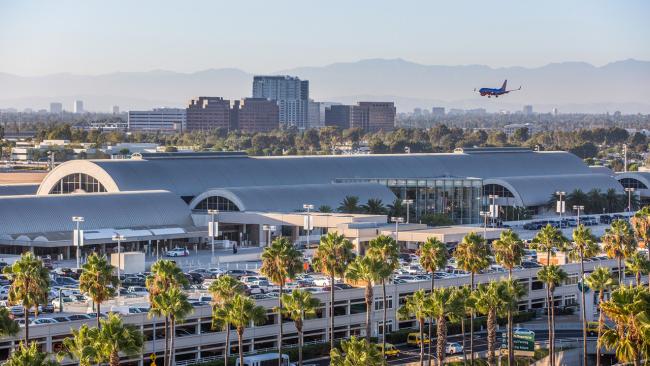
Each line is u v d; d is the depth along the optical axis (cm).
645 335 15362
